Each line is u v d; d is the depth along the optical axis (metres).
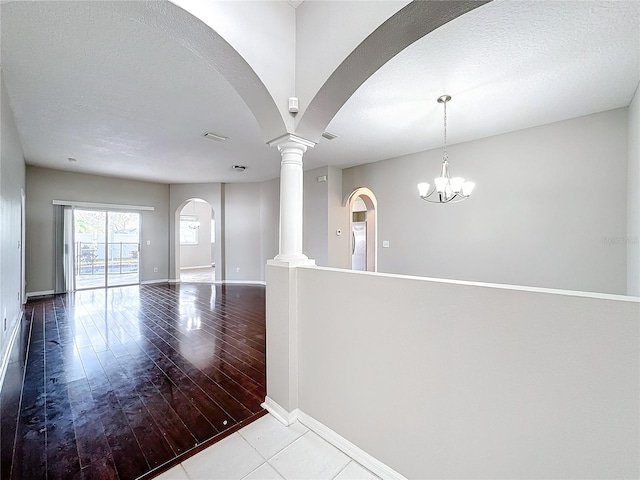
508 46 2.16
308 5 1.88
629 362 0.87
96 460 1.58
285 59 1.91
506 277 3.89
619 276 3.13
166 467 1.54
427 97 2.94
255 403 2.15
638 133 2.71
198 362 2.84
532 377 1.05
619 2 1.73
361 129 3.79
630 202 2.97
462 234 4.31
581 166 3.35
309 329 1.89
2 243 2.69
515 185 3.82
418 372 1.36
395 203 5.16
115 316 4.46
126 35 2.08
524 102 3.04
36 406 2.08
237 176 6.89
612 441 0.91
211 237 12.16
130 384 2.41
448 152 4.46
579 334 0.95
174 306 5.11
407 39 1.55
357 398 1.62
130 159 5.31
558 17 1.87
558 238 3.50
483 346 1.16
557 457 1.00
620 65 2.40
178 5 1.39
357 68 1.71
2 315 2.68
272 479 1.48
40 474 1.48
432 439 1.32
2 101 2.63
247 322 4.18
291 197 2.05
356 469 1.55
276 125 1.98
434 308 1.30
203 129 3.85
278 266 2.03
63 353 3.04
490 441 1.15
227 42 1.60
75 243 6.54
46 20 1.92
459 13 1.36
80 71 2.53
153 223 7.54
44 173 5.93
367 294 1.56
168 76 2.60
